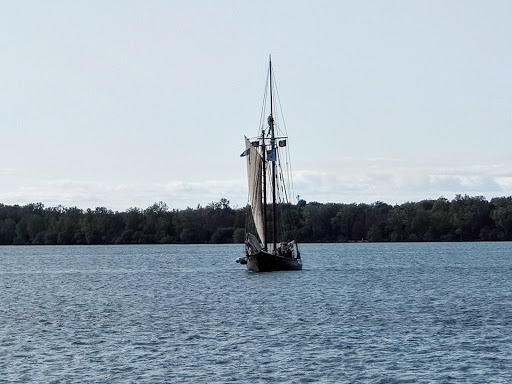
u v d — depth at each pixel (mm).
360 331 177250
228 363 144625
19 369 141250
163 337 171750
